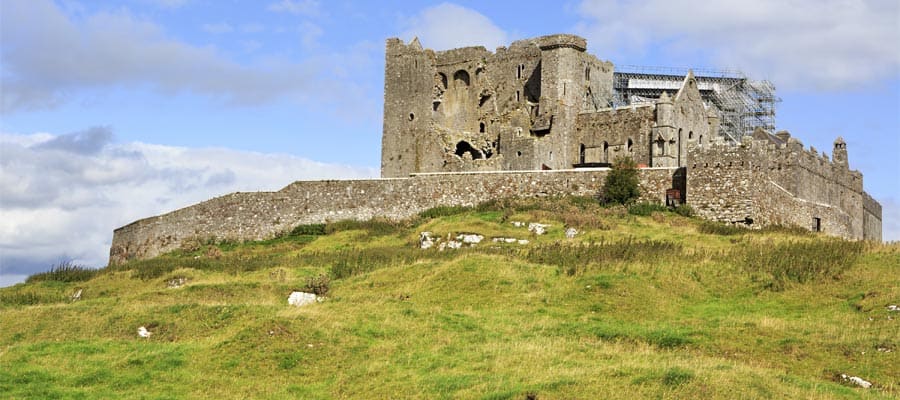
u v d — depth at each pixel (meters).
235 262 84.00
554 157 113.19
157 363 48.81
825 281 62.91
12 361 49.62
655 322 56.69
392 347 50.69
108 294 76.69
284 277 73.00
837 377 46.31
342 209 100.62
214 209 103.31
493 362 47.44
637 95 149.62
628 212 89.81
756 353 49.94
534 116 117.88
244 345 50.31
